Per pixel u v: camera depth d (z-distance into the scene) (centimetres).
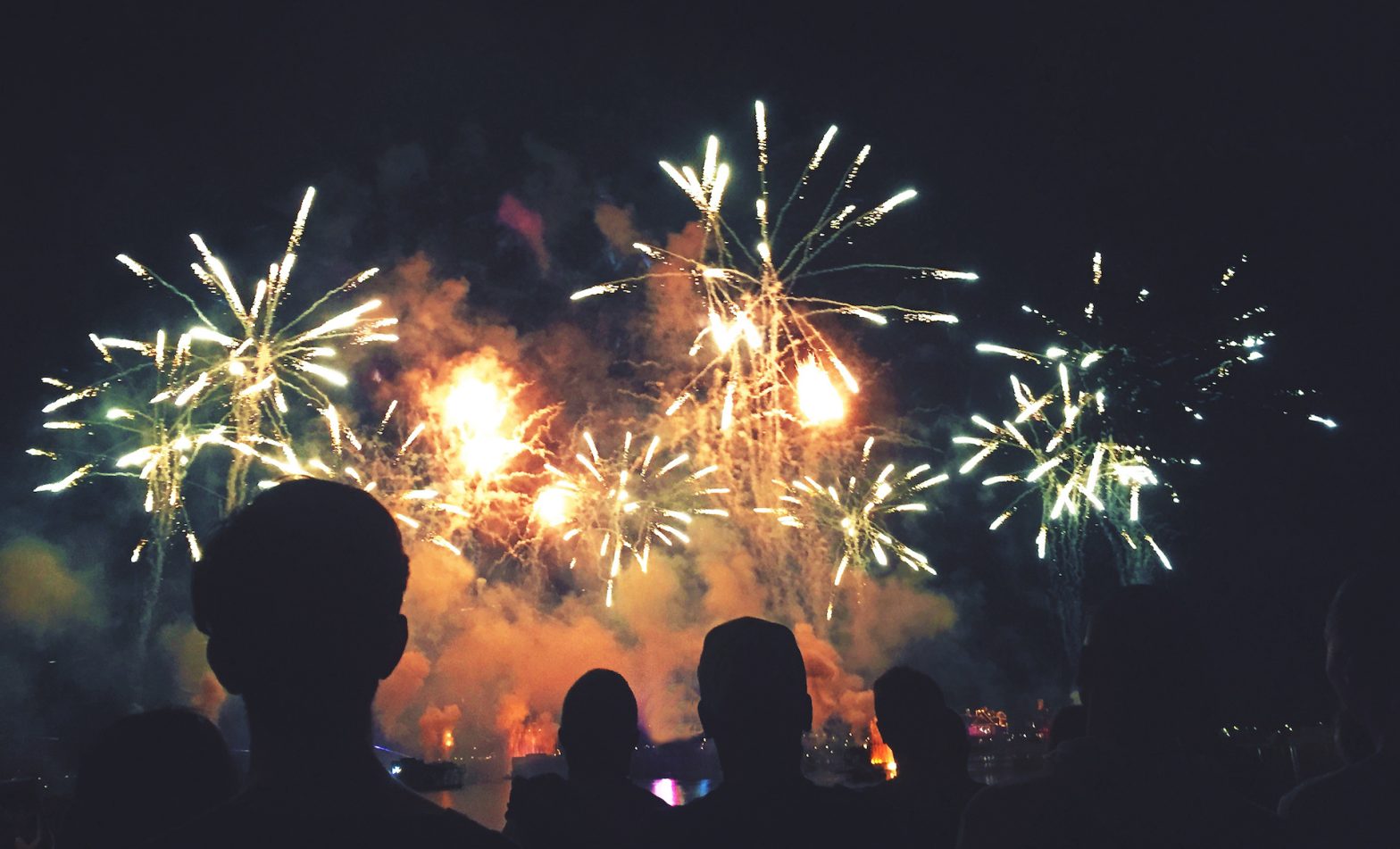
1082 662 331
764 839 352
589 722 481
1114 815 298
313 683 212
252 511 223
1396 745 346
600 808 468
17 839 642
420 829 207
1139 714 313
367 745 219
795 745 369
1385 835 331
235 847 200
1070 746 319
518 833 466
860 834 359
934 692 482
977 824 316
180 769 339
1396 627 351
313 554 215
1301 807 350
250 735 218
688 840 362
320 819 204
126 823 333
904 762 477
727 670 371
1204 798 301
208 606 218
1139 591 331
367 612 218
